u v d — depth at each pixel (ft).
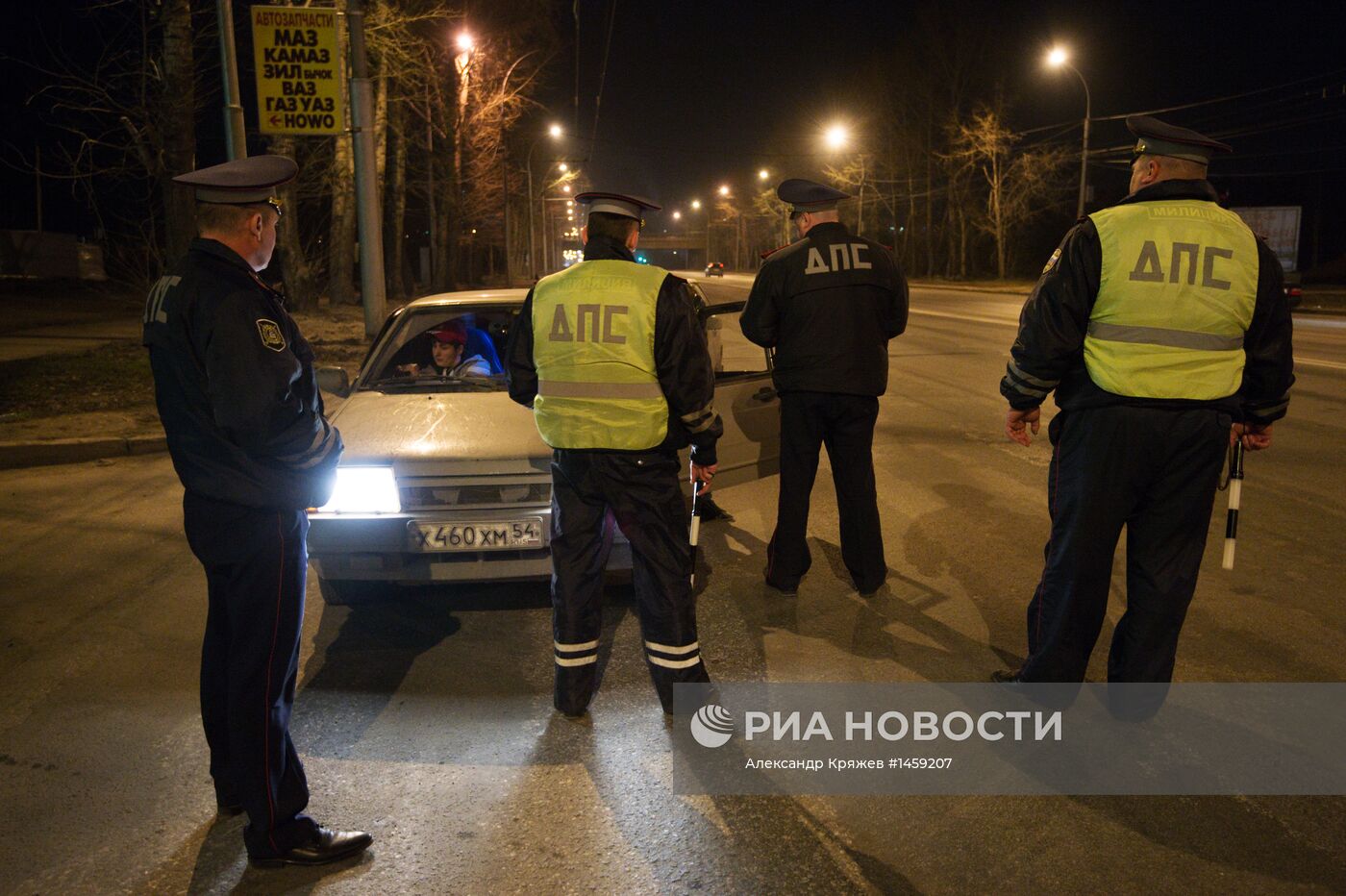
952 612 14.55
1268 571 16.10
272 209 8.61
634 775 10.21
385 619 14.62
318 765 10.51
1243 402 10.89
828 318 14.12
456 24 96.58
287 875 8.71
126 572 17.06
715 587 15.72
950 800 9.64
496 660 13.15
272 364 8.13
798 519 15.05
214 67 44.29
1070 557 10.75
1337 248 187.62
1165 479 10.37
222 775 9.39
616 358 10.62
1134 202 10.21
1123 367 10.03
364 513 13.08
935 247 219.82
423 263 144.25
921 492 21.44
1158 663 10.80
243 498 8.44
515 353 11.58
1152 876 8.46
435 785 10.08
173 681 12.75
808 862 8.71
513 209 195.83
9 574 16.99
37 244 123.44
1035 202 186.09
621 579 14.98
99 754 10.87
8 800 9.96
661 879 8.52
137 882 8.66
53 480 24.03
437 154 113.09
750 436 15.87
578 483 11.03
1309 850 8.78
